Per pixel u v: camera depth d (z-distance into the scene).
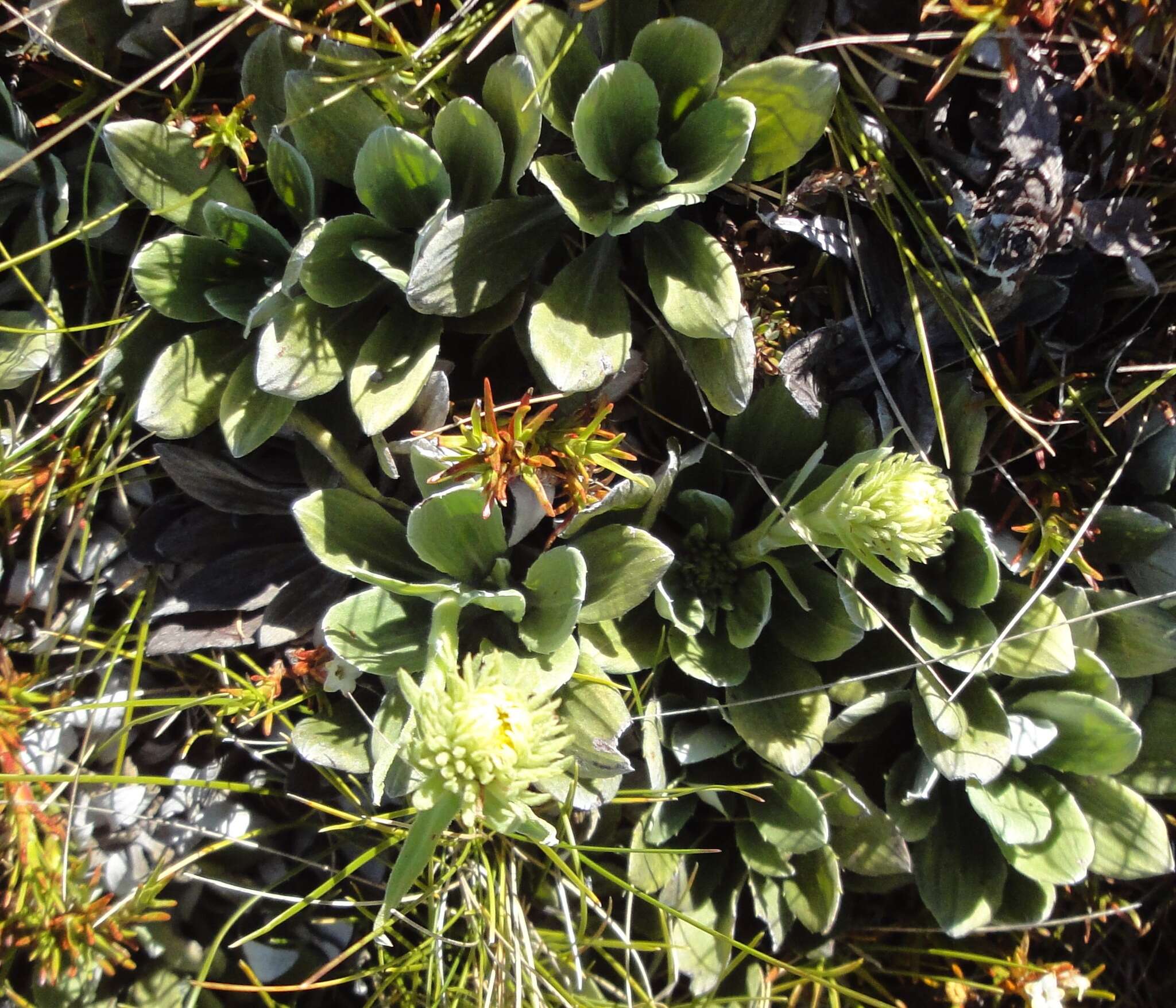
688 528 0.24
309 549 0.23
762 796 0.24
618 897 0.25
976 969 0.27
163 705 0.23
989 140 0.22
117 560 0.23
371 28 0.21
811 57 0.22
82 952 0.22
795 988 0.25
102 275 0.23
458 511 0.21
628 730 0.24
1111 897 0.27
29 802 0.22
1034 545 0.24
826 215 0.22
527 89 0.20
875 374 0.23
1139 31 0.21
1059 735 0.24
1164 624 0.23
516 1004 0.21
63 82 0.22
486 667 0.19
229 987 0.21
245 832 0.24
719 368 0.21
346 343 0.21
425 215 0.21
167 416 0.21
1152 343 0.23
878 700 0.23
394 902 0.19
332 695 0.23
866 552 0.21
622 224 0.21
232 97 0.23
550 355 0.21
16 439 0.22
